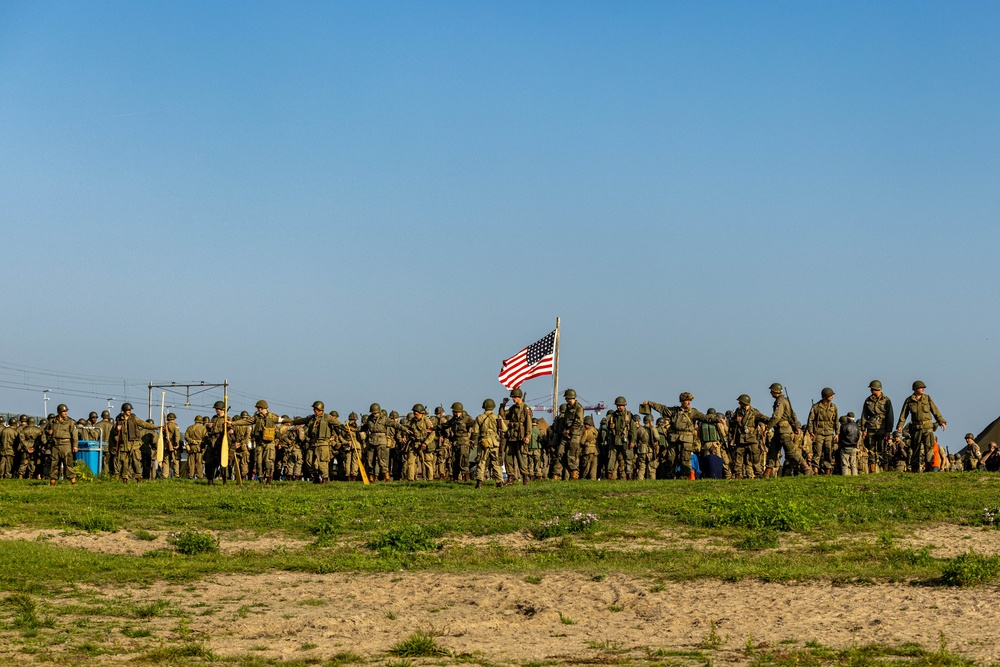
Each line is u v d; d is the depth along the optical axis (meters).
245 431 32.72
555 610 15.22
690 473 33.16
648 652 12.38
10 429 38.31
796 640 12.82
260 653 12.48
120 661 12.09
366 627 14.27
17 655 12.31
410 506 24.88
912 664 11.30
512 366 40.06
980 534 20.53
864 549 19.39
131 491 28.92
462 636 13.72
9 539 21.36
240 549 21.11
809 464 34.72
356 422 36.56
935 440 31.03
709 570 17.66
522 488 27.31
